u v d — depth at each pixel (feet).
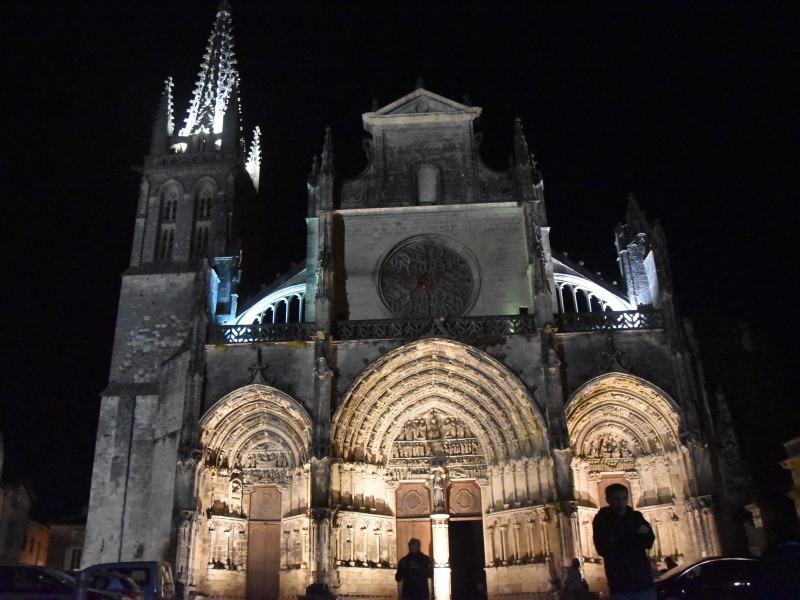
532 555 135.13
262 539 140.87
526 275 154.20
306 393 139.95
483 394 145.59
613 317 145.59
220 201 182.70
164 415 146.82
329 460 133.08
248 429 144.66
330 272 146.92
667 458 140.77
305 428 139.95
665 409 139.85
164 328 166.91
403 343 142.00
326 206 152.97
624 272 162.81
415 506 144.87
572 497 129.39
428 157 165.48
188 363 140.26
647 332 143.33
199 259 176.35
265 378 140.46
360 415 142.10
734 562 83.61
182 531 128.26
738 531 133.28
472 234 157.89
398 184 162.71
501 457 143.02
